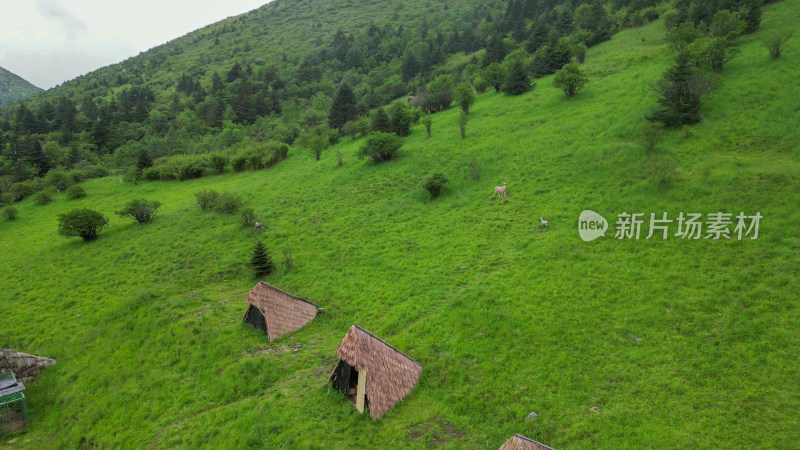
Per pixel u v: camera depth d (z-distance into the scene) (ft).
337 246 101.65
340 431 48.75
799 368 48.32
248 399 55.93
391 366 53.83
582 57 208.44
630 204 89.97
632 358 53.67
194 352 67.72
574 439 44.16
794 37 139.85
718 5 182.19
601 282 69.67
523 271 76.54
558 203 98.78
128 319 80.38
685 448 41.63
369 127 210.38
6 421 58.03
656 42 195.21
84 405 60.54
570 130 132.87
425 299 74.02
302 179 157.79
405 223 107.24
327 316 75.92
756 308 57.57
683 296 62.75
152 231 125.08
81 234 123.13
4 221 159.63
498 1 640.17
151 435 52.31
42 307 91.35
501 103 185.68
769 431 42.24
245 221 118.52
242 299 85.35
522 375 53.57
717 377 49.19
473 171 123.03
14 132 330.13
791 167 84.89
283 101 375.45
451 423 48.39
